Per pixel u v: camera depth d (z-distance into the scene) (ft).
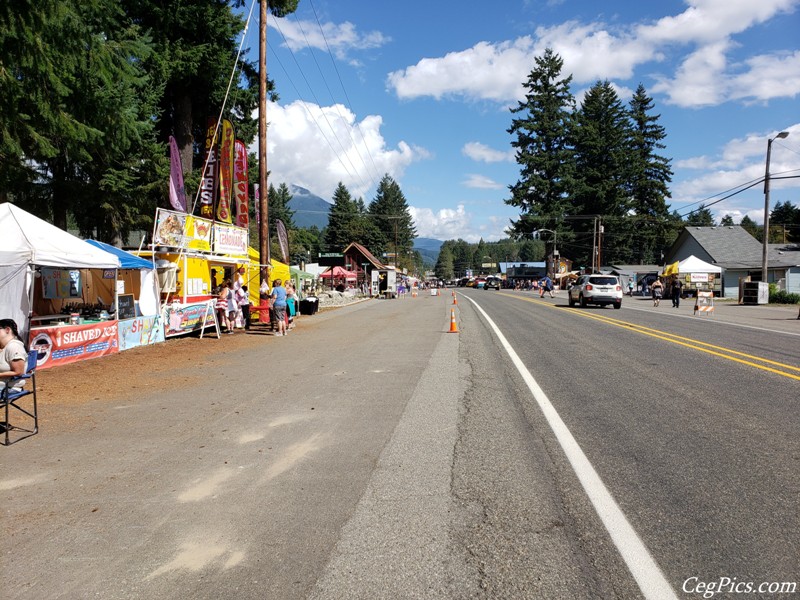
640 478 15.31
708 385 27.58
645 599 9.67
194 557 11.38
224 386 29.45
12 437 20.34
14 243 35.68
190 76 82.28
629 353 39.19
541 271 355.56
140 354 41.65
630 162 249.34
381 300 145.48
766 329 56.13
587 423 21.08
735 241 172.86
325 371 33.78
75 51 36.35
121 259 44.62
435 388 28.17
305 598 9.84
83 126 40.55
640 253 279.28
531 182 235.20
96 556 11.50
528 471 16.02
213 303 52.70
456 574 10.56
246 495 14.58
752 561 10.88
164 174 74.84
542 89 242.37
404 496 14.34
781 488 14.44
